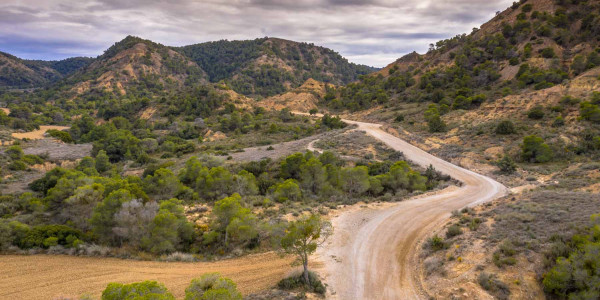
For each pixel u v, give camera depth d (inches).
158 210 1107.9
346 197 1408.7
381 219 1051.3
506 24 5132.9
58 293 679.7
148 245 935.0
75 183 1428.4
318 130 3676.2
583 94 2379.4
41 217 1275.8
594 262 508.4
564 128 2078.0
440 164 1991.9
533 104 2566.4
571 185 1194.6
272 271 754.8
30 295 673.0
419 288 653.3
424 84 4985.2
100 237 1018.7
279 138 3535.9
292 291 644.1
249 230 923.4
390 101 5064.0
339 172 1600.6
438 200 1277.1
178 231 1000.9
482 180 1631.4
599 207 746.2
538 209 808.3
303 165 1660.9
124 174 2393.0
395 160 2128.4
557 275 525.3
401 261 775.1
